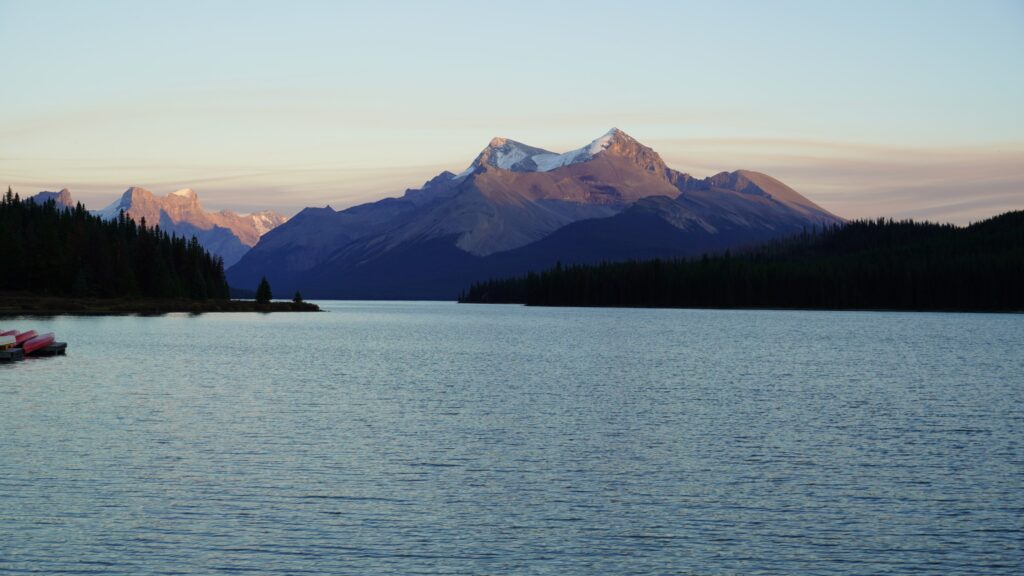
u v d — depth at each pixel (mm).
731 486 40219
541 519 35219
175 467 42531
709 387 77188
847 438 51781
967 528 34375
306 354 113188
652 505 37188
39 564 29781
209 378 80500
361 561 30578
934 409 63844
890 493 39188
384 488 39375
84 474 40812
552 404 65562
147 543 31844
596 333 174125
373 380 81438
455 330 189875
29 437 49094
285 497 37719
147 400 64562
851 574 29953
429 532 33500
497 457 45812
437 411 61438
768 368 95875
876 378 85312
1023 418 59562
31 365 88125
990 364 101312
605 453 47031
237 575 29250
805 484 40656
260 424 54844
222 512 35500
